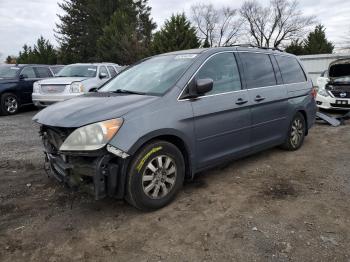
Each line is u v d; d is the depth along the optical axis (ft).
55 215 11.43
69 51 132.46
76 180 10.59
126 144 10.24
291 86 17.79
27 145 21.18
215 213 11.39
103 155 10.12
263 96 15.47
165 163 11.62
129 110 10.78
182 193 13.05
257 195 12.80
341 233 9.96
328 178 14.51
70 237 10.07
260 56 16.38
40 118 11.87
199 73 12.89
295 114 18.21
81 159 10.52
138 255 9.16
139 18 134.31
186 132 12.01
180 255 9.11
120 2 125.80
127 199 11.10
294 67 18.89
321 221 10.69
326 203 11.98
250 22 173.37
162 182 11.62
